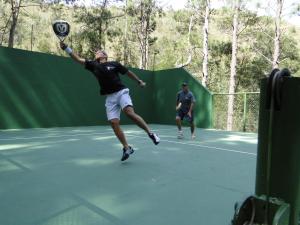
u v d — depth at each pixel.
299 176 2.02
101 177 4.41
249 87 28.92
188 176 4.56
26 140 8.00
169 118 14.80
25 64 11.31
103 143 7.55
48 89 11.91
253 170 5.01
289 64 29.36
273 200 2.05
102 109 13.52
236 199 3.60
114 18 27.77
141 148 6.92
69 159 5.56
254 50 28.97
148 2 29.47
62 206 3.29
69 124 12.49
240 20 27.83
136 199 3.55
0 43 24.62
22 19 30.67
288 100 1.99
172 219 3.02
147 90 15.34
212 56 29.55
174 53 30.30
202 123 13.77
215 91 28.34
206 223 2.93
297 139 1.99
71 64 12.55
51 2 24.05
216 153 6.52
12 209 3.19
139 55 33.06
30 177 4.35
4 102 10.83
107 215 3.09
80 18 25.23
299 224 2.07
